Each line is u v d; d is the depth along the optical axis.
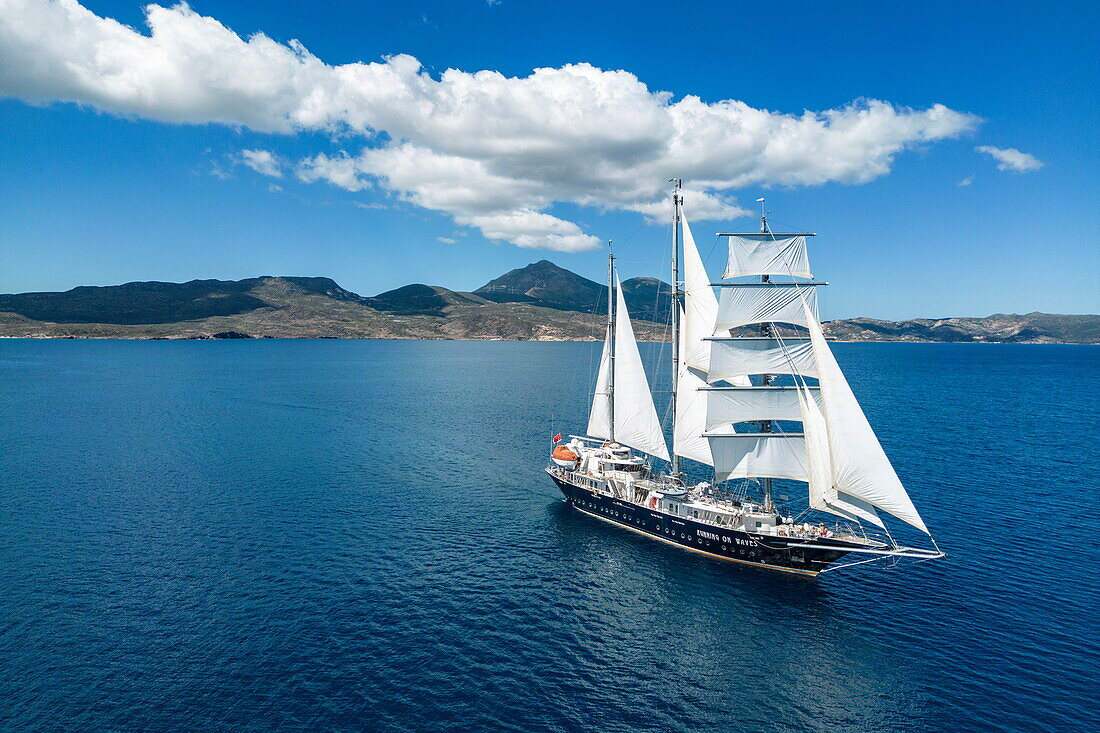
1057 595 49.69
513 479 86.12
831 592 51.78
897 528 64.75
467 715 35.31
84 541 58.84
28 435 110.94
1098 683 38.31
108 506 69.62
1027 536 62.09
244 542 59.59
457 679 38.66
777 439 61.84
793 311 60.91
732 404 62.62
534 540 63.62
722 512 60.28
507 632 44.66
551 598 50.38
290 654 40.66
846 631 45.38
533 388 195.50
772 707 36.69
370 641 42.62
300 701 35.97
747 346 62.12
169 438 109.75
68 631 42.56
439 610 47.53
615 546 62.56
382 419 133.75
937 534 62.94
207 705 35.34
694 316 66.50
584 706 36.47
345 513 69.31
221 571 52.88
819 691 38.22
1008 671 39.84
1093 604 48.12
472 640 43.31
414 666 39.88
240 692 36.59
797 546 54.09
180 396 168.12
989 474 85.00
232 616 45.31
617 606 49.19
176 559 55.12
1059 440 109.12
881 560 57.69
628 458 74.94
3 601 46.53
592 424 79.69
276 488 78.50
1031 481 81.44
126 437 110.06
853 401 51.91
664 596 51.22
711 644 43.62
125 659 39.53
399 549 59.41
